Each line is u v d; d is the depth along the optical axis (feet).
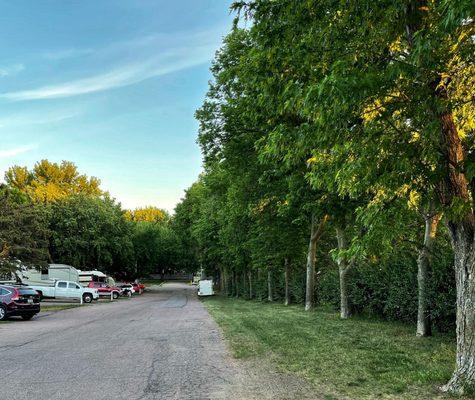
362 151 20.45
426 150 19.86
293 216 78.54
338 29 22.97
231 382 25.40
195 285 340.39
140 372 28.76
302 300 103.50
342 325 51.37
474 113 23.59
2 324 68.54
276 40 24.86
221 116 69.46
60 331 56.70
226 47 69.62
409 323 50.49
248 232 111.45
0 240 103.35
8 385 25.68
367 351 33.40
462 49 17.84
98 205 203.62
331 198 47.67
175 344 41.11
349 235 64.69
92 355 35.99
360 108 20.31
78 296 145.59
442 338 38.81
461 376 21.56
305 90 20.71
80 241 187.42
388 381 24.13
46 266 116.37
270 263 112.16
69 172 275.80
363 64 21.50
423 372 25.27
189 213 226.58
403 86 19.42
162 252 304.91
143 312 90.99
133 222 272.31
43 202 183.42
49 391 24.16
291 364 29.66
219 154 70.38
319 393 22.47
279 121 38.11
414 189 21.40
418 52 17.12
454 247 22.67
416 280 46.83
